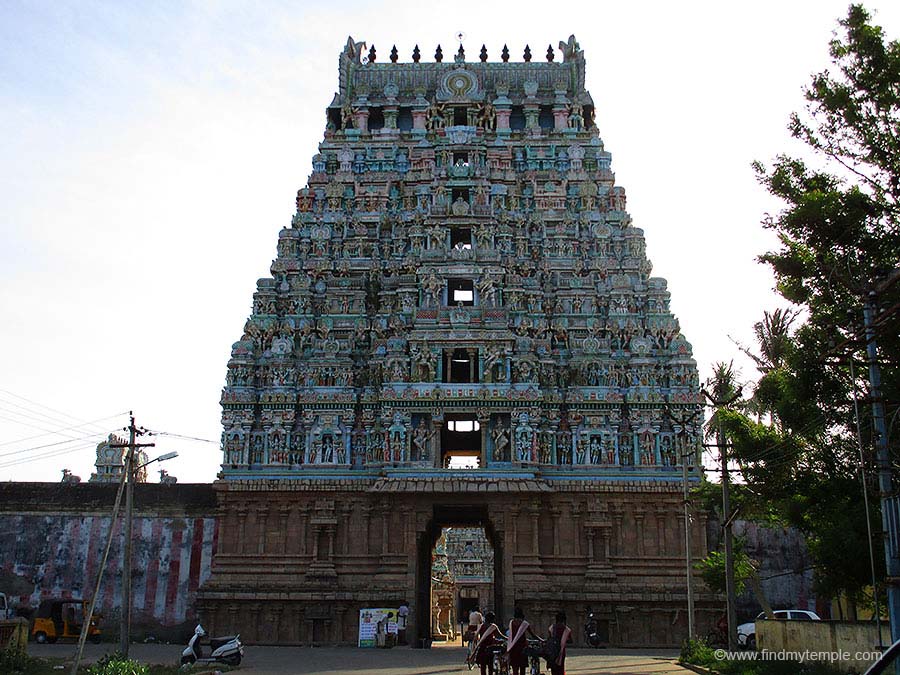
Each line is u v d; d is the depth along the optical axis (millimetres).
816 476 37438
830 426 36219
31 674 36469
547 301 64188
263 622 56156
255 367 62031
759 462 40406
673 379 61219
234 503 58844
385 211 66875
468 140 67812
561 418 60812
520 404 59125
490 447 58719
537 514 57438
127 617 42062
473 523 64375
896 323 30188
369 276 64812
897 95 33500
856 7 34062
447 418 60281
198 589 56688
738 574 49719
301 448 60031
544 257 65375
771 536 59844
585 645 55188
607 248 65750
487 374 59812
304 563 57562
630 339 62750
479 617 38656
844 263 33219
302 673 35812
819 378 34625
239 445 59656
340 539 58031
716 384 58531
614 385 61188
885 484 25391
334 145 69500
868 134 33688
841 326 31672
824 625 33594
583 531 58094
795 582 59094
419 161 68250
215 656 39938
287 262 65188
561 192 67188
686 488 47812
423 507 57156
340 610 55969
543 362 61469
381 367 61250
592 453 59469
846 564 32156
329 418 60125
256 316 63469
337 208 67062
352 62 72938
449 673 35656
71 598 58594
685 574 56875
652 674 35312
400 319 62281
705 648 40344
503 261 64062
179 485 61406
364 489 58500
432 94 72188
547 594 55469
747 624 51375
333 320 63281
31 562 59969
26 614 58812
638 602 55688
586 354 62156
